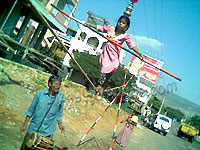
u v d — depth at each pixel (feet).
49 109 12.01
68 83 70.13
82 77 101.30
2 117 19.67
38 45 69.51
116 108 78.95
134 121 34.06
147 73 82.64
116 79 69.36
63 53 100.94
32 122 12.03
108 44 10.34
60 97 12.46
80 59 83.30
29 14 52.19
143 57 11.03
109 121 54.44
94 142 28.50
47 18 57.47
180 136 106.42
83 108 49.60
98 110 60.03
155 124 85.87
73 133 27.73
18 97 28.14
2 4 46.09
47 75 60.95
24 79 39.88
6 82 31.73
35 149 11.02
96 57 82.53
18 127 19.35
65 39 106.32
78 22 10.58
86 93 67.97
